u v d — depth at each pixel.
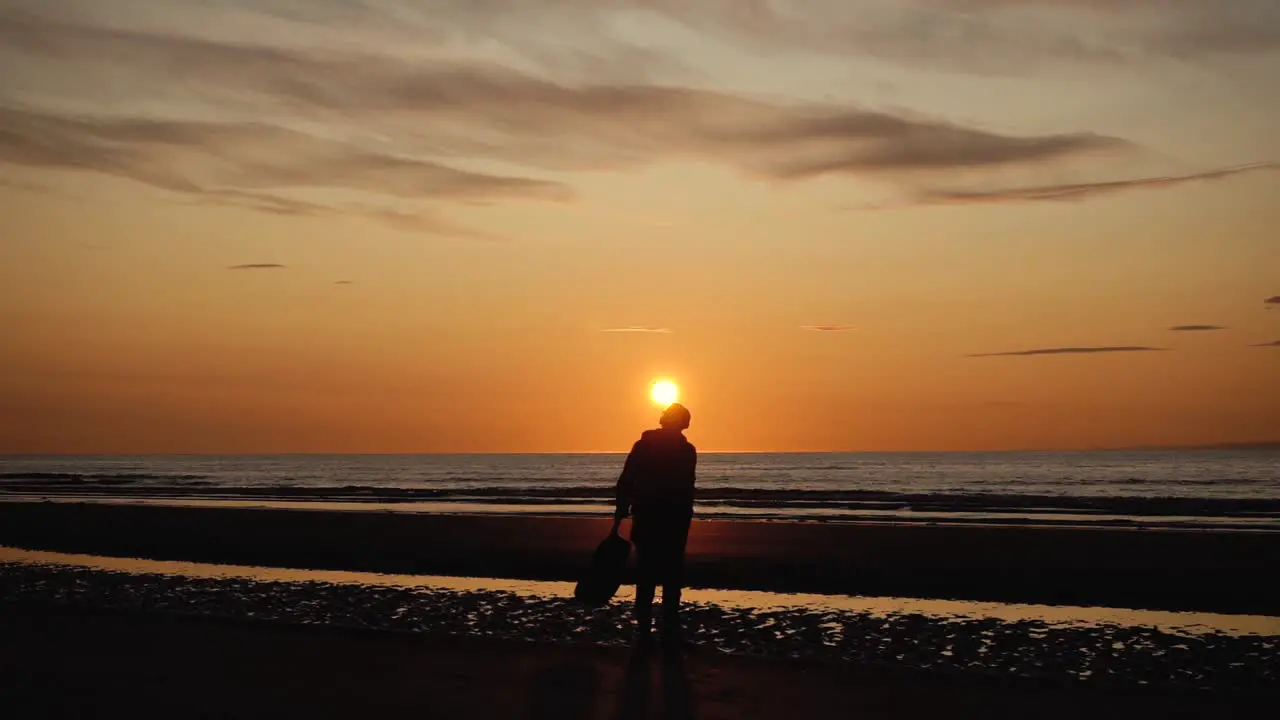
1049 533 18.88
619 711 6.00
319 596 11.17
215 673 7.08
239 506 33.94
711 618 9.62
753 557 15.04
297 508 32.38
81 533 20.06
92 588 11.93
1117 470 106.12
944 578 12.84
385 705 6.14
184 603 10.66
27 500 39.75
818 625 9.23
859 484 68.00
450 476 93.88
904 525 21.81
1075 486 62.03
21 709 6.04
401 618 9.59
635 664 7.40
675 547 8.34
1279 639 8.58
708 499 42.84
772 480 79.56
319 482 72.75
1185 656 7.79
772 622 9.40
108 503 35.91
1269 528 23.09
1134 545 16.53
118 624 9.20
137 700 6.27
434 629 9.00
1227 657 7.77
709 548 16.30
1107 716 5.95
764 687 6.65
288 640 8.37
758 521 23.52
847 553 15.52
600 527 20.42
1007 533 18.86
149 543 18.02
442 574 13.59
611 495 45.81
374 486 62.78
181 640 8.39
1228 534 18.58
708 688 6.62
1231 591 11.66
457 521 22.38
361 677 6.93
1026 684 6.78
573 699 6.30
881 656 7.77
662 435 8.56
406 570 14.05
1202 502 37.19
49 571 13.95
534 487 60.56
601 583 9.26
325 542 17.84
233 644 8.21
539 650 7.93
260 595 11.30
